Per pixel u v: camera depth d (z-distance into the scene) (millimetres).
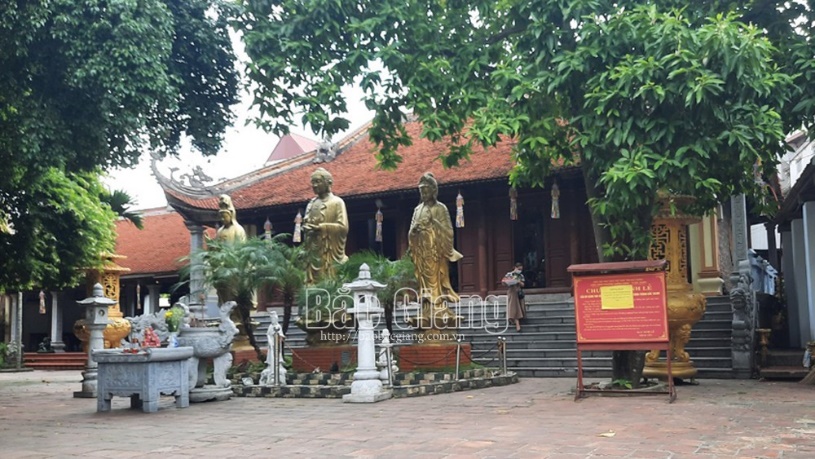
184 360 12531
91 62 12312
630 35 11961
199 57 14516
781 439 8219
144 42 12789
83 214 18953
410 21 13781
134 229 37875
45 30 12484
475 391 14164
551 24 12648
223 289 16125
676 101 11727
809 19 13641
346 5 13672
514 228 26906
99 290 15703
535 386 15172
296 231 26875
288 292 16203
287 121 14398
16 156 13508
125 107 12742
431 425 9664
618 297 12250
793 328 21125
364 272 12898
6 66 12820
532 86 12438
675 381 14984
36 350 38656
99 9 12477
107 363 12195
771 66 12828
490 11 13906
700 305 14594
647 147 11805
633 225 12914
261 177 30156
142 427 10211
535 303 22562
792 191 17844
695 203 14516
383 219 29000
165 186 28000
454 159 15195
